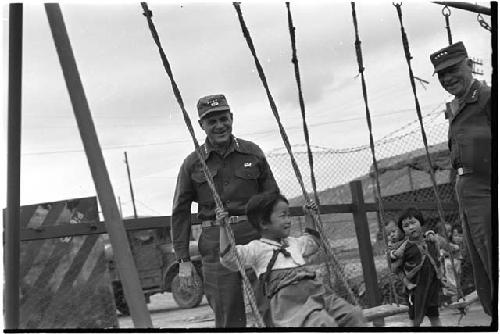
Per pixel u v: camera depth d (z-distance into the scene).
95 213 5.08
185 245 4.36
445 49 4.42
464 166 4.40
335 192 6.69
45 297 5.20
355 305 3.83
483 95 4.35
